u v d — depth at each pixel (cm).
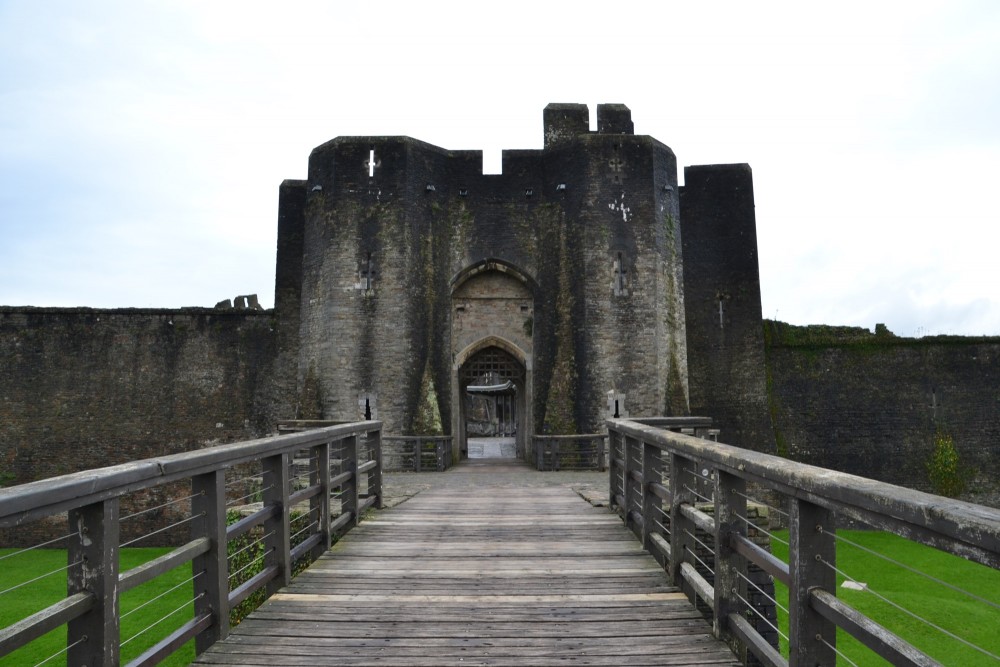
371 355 1814
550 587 560
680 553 558
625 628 466
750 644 384
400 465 1752
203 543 419
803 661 301
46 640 1086
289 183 2166
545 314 1942
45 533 1948
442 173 1986
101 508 304
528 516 869
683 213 2223
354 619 484
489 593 544
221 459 430
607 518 850
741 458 380
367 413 1795
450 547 699
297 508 795
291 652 425
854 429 2119
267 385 2105
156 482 348
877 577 1395
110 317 2142
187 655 1011
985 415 2108
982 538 195
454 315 2020
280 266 2134
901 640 240
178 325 2142
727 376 2147
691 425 920
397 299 1827
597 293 1855
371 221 1859
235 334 2138
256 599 645
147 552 1844
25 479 2064
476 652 425
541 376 1928
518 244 1988
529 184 2006
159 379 2120
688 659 413
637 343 1850
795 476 307
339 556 664
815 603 299
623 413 1812
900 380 2142
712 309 2180
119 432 2094
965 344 2153
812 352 2172
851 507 265
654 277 1886
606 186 1898
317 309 1894
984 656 972
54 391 2109
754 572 777
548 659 414
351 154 1891
